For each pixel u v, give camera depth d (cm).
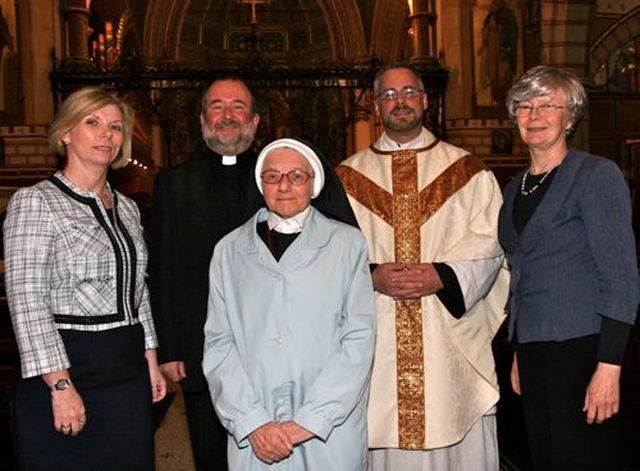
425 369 349
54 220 274
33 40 1230
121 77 1262
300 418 263
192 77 1277
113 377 281
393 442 351
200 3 2488
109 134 285
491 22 1323
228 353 280
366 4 2095
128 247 290
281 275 276
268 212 296
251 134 357
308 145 285
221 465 347
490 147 1319
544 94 280
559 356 273
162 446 537
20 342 265
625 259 261
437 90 1341
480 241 343
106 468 279
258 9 2528
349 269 279
